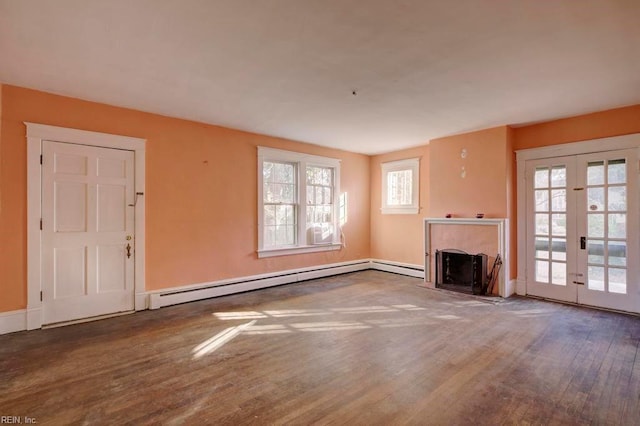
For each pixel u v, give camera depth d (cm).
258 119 448
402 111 411
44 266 346
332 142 583
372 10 206
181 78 313
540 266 467
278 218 562
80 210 368
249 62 280
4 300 326
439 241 544
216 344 304
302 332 335
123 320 370
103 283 382
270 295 482
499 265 473
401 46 253
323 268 613
